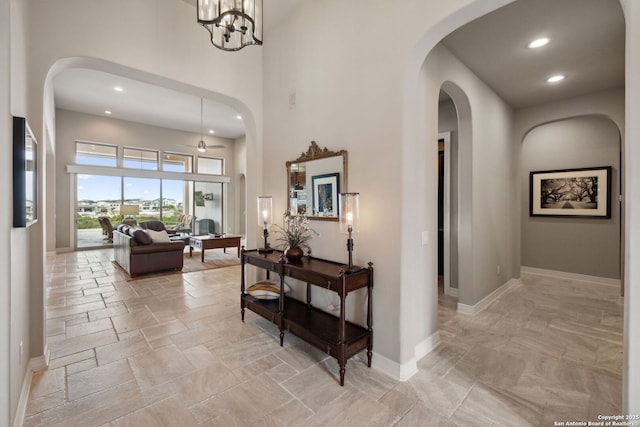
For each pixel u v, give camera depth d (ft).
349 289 7.23
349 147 8.52
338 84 8.85
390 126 7.48
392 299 7.50
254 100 11.93
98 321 10.68
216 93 10.99
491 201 13.19
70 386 6.92
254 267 12.76
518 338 9.57
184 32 10.16
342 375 7.03
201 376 7.36
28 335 7.17
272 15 10.81
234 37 7.84
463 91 10.96
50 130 17.39
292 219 9.66
